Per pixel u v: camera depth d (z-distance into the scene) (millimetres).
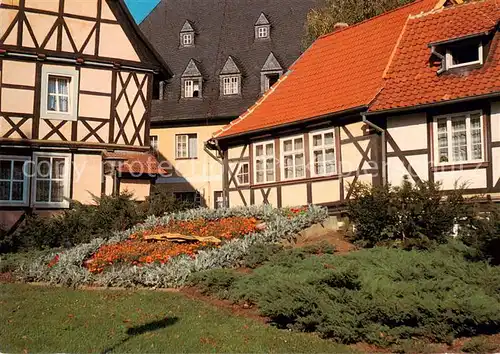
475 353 8281
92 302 11398
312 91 21438
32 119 21500
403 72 18281
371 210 14750
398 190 14750
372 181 17750
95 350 8453
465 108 16281
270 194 21266
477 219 12234
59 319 10172
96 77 22578
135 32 23234
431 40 18469
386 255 11828
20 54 21438
